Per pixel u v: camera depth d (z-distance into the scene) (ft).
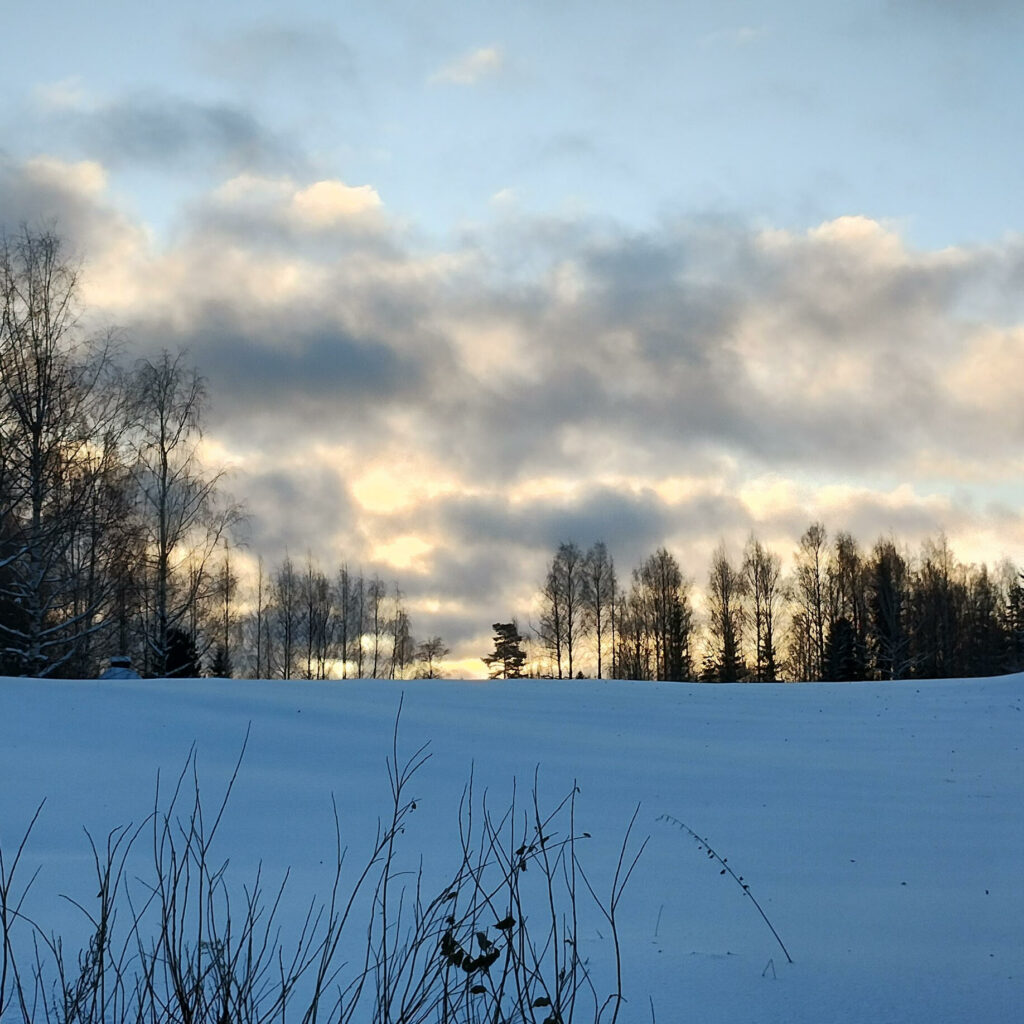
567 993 15.90
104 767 36.70
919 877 24.29
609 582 165.27
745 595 172.35
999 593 195.31
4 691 47.65
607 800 34.55
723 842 28.48
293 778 36.37
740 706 57.82
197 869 24.93
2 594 81.35
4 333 74.28
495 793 35.27
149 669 105.09
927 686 66.54
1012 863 25.84
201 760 38.52
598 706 55.93
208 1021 12.28
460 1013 15.07
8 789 33.47
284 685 55.93
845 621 161.79
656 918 20.54
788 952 18.04
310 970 17.12
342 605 164.76
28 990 15.83
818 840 28.71
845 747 45.91
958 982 16.34
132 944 18.44
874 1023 14.58
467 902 22.07
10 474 74.23
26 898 21.93
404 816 31.60
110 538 79.20
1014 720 53.06
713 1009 15.12
